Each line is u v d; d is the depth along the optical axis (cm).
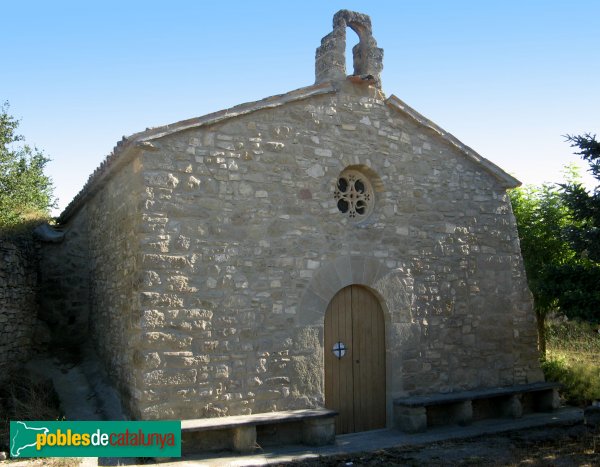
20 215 1230
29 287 982
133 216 711
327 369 783
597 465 628
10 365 886
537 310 1101
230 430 682
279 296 738
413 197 861
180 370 669
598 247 758
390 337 821
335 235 788
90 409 791
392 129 855
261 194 741
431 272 862
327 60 823
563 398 981
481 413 880
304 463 641
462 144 907
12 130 1355
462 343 875
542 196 1091
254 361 713
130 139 672
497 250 929
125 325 750
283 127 766
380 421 815
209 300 695
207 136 716
